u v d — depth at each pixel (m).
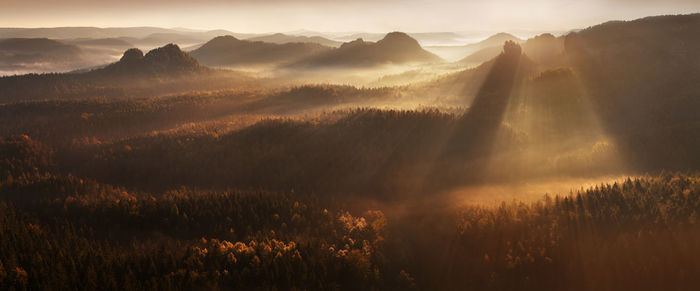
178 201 147.12
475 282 109.56
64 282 93.31
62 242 117.19
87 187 178.25
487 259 113.62
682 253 98.19
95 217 138.50
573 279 101.88
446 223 139.50
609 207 120.88
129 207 141.25
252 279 99.00
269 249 109.56
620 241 105.81
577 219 116.94
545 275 104.94
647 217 112.62
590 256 104.94
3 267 95.12
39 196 166.12
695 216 106.56
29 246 109.94
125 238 126.25
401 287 108.50
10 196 166.12
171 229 131.38
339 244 123.00
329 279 104.75
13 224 124.38
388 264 115.88
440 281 112.19
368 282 106.69
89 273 95.19
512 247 114.94
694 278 93.19
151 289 92.50
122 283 95.25
